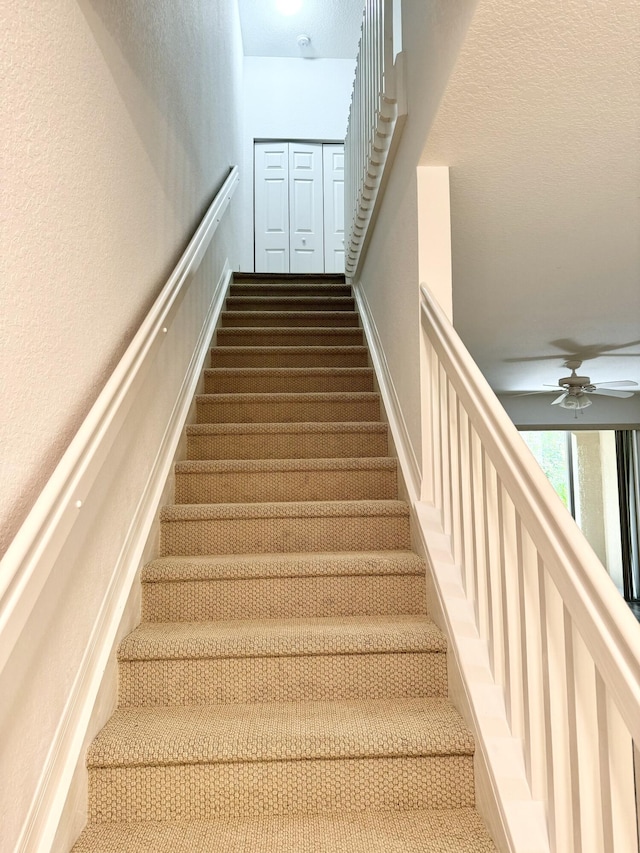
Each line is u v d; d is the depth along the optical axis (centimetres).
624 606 87
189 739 142
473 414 148
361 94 311
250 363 335
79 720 138
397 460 245
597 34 140
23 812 111
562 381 483
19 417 109
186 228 267
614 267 296
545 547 107
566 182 213
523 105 167
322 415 295
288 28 538
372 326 332
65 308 130
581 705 103
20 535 100
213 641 166
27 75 113
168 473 231
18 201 109
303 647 166
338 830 133
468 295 338
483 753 133
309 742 141
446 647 166
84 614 143
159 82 216
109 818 138
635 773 94
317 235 577
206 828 135
